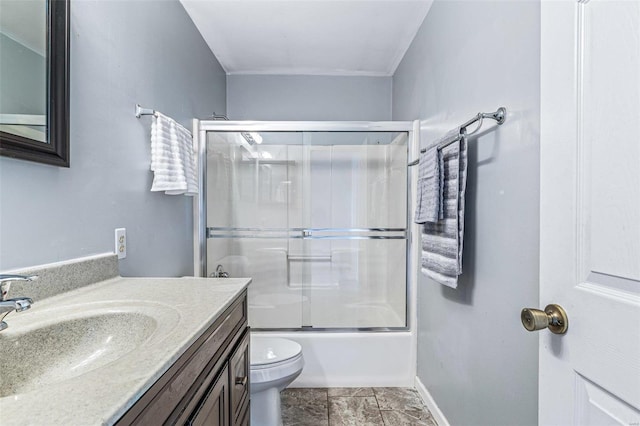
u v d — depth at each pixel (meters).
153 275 1.55
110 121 1.22
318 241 2.66
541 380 0.71
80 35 1.06
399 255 2.35
